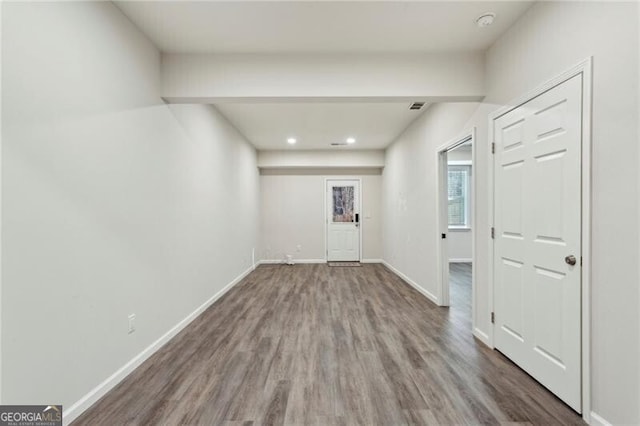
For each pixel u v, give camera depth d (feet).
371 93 8.80
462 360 7.72
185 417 5.58
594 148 5.24
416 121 14.74
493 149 8.32
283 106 12.84
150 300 8.04
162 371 7.22
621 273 4.79
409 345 8.64
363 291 14.69
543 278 6.45
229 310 11.82
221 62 8.80
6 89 4.37
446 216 12.35
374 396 6.21
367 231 23.20
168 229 9.04
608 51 4.97
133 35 7.36
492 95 8.36
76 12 5.61
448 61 8.79
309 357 7.91
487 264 8.63
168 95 8.73
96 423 5.42
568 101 5.76
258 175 22.06
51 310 5.07
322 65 8.83
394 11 6.92
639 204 4.52
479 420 5.47
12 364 4.46
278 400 6.09
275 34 7.86
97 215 6.13
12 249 4.45
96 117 6.10
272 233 23.00
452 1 6.60
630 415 4.65
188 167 10.39
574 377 5.64
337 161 21.80
